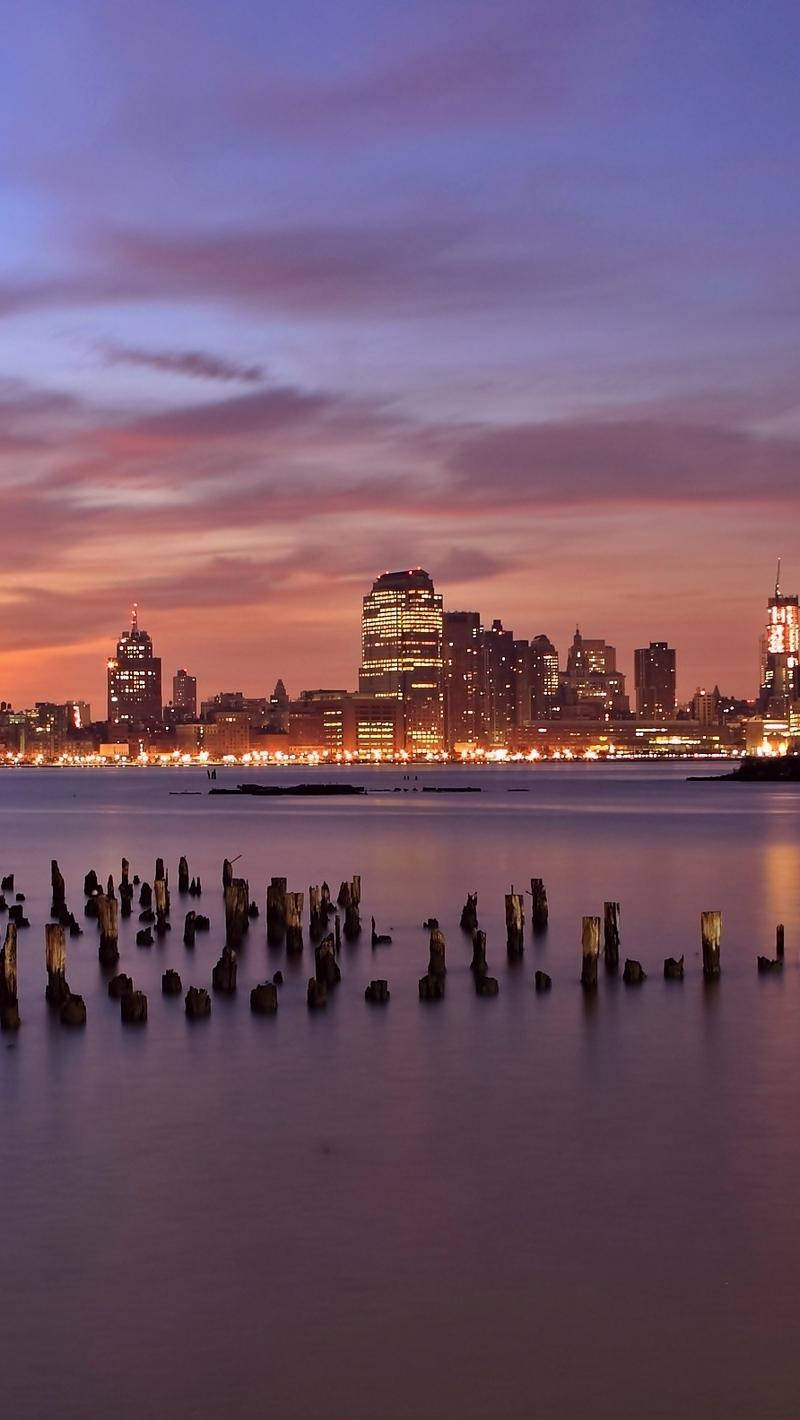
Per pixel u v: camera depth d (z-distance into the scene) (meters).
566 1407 20.41
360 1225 27.30
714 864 109.75
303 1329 22.81
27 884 95.81
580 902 82.81
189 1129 34.19
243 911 66.31
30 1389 20.97
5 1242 26.48
